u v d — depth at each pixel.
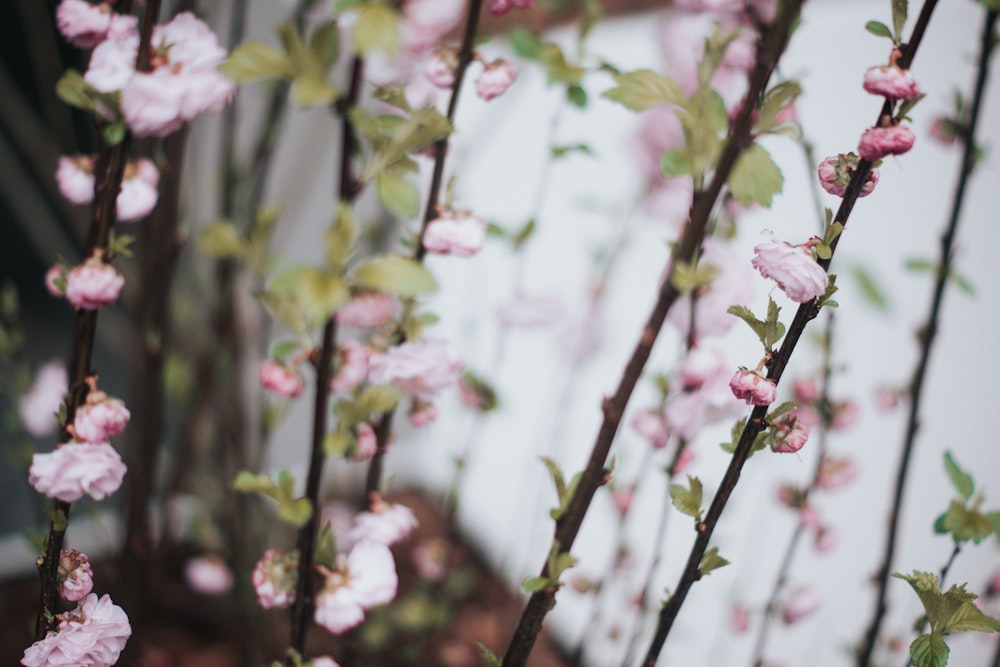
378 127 0.70
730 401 0.80
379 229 1.16
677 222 0.95
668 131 0.98
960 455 0.86
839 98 0.88
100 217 0.72
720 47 0.70
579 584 1.07
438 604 1.27
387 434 0.81
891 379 0.89
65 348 1.66
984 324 0.84
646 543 1.17
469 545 1.57
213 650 1.23
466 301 1.57
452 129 0.70
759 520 1.02
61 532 0.71
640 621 0.88
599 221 1.20
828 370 0.83
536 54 0.79
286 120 1.29
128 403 1.15
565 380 1.32
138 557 0.98
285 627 1.24
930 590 0.69
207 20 0.87
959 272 0.86
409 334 0.77
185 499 1.41
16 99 1.17
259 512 1.19
